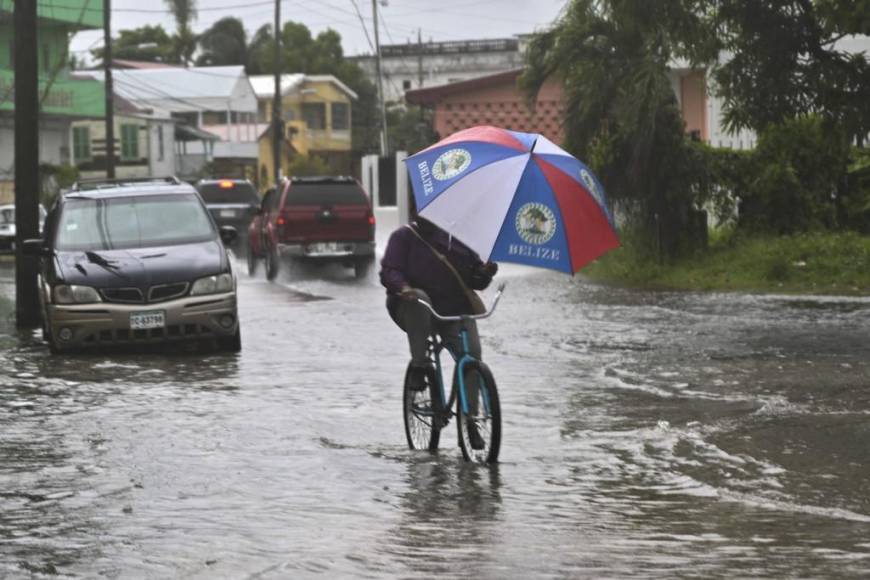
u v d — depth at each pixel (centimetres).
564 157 2227
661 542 1764
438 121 10406
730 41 5222
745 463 2336
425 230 2375
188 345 4312
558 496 2088
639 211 6881
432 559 1662
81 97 14588
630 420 2808
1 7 13312
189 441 2595
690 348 4022
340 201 7350
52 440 2616
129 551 1731
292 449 2511
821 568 1606
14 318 5450
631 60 6631
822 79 5084
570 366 3681
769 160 6956
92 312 4012
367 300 5997
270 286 6912
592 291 6144
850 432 2592
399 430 2731
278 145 15838
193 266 4100
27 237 5012
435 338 2431
